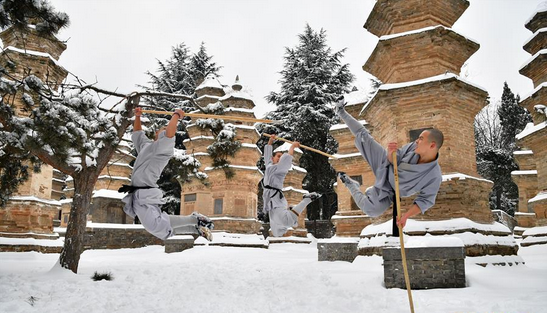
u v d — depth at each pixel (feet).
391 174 16.33
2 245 52.13
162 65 143.64
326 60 146.20
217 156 50.06
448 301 23.57
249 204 88.07
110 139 37.70
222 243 79.05
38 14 34.09
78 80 40.01
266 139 139.74
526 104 63.82
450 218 42.47
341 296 26.20
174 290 29.32
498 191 147.84
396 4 49.37
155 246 81.20
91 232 76.95
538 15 62.44
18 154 35.68
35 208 56.75
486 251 39.93
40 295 26.50
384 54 49.83
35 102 36.83
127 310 23.30
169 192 123.75
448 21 50.24
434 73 46.91
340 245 48.88
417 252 28.94
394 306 23.07
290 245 92.12
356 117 76.48
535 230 59.72
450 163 44.14
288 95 144.77
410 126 46.16
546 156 60.34
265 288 29.43
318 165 134.82
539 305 21.16
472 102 46.65
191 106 129.18
